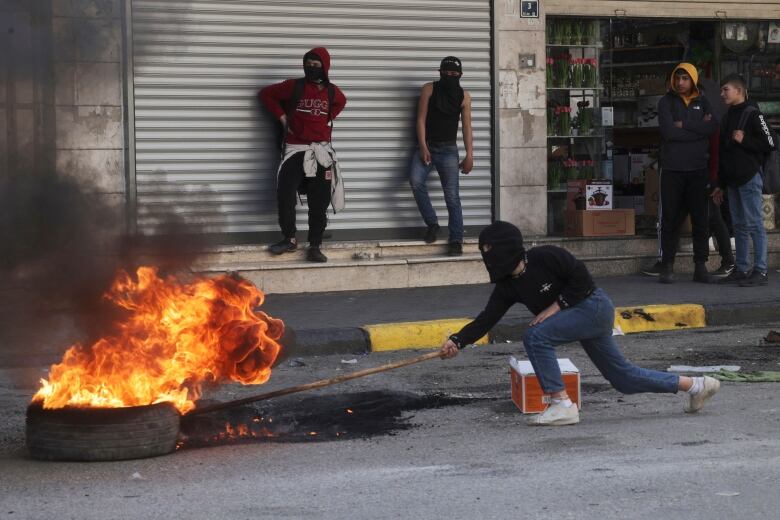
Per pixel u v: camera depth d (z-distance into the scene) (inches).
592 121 666.2
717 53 693.3
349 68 603.5
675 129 581.6
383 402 358.6
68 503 250.4
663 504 243.6
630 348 451.5
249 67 585.3
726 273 609.3
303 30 593.6
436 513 239.5
